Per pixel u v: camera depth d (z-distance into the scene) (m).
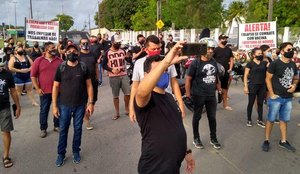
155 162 2.84
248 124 7.03
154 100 2.85
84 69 5.12
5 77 4.97
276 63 5.42
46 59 6.42
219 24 44.19
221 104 9.09
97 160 5.28
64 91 5.03
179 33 34.19
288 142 5.89
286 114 5.61
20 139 6.37
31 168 5.02
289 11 39.03
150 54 3.00
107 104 9.30
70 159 5.33
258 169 4.91
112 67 7.55
